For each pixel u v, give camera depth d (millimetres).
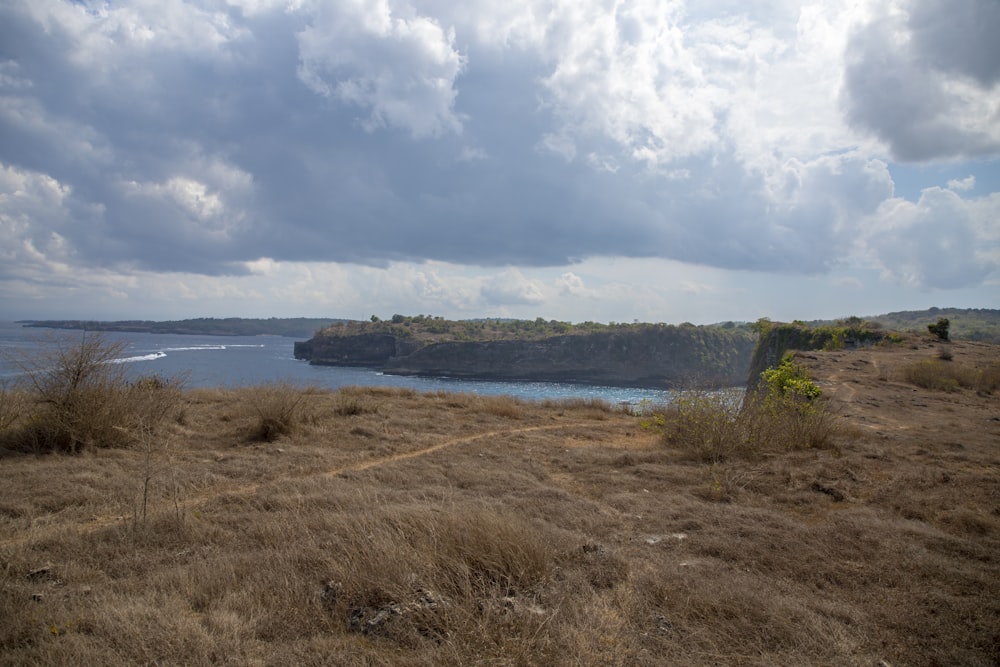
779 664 3367
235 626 3600
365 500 6535
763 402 11250
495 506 6328
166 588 4199
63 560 4781
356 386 18625
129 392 10195
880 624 3941
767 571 4891
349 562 4414
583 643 3408
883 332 43062
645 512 6613
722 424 10016
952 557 5250
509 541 4562
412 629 3590
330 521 5500
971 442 11000
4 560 4598
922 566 4898
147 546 5141
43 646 3256
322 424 11727
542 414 15734
